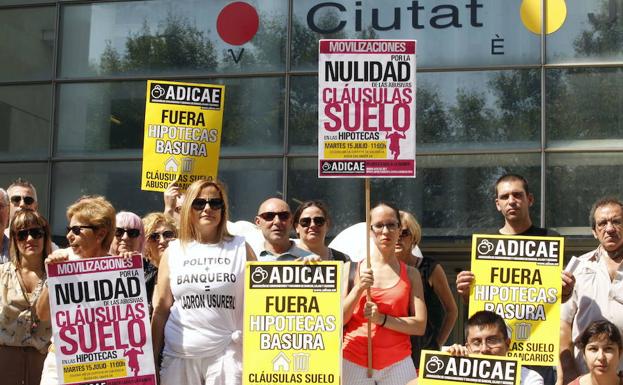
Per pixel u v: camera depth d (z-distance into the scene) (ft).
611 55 43.83
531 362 23.63
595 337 22.39
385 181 44.62
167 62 47.34
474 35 44.62
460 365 21.80
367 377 23.61
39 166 47.98
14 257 25.14
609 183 43.34
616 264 24.26
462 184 44.16
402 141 24.86
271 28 46.44
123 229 25.88
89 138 47.73
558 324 23.59
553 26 44.24
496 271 23.91
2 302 24.90
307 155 45.42
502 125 44.19
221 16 46.96
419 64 44.80
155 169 31.37
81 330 22.88
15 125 48.37
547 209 43.57
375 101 24.95
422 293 24.34
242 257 23.29
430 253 45.37
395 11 45.19
